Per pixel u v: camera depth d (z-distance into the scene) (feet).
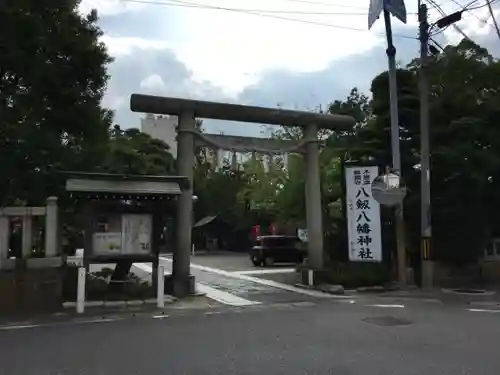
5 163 44.70
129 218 48.65
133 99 53.78
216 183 149.89
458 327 33.24
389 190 53.98
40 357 25.43
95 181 47.16
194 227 147.54
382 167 62.49
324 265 64.85
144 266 92.94
